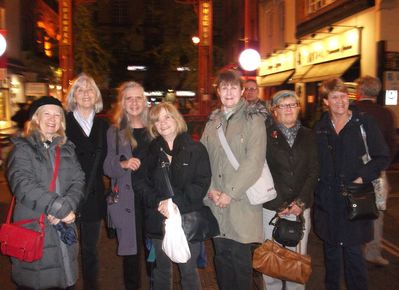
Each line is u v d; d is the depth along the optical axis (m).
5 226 3.29
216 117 4.11
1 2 22.50
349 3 15.45
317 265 5.73
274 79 23.83
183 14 31.05
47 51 31.58
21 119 13.10
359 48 14.80
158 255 3.96
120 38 39.94
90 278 4.30
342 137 4.02
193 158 3.78
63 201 3.34
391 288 4.87
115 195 4.27
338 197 4.05
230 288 4.15
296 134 4.07
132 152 4.23
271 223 4.06
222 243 4.08
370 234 4.11
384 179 4.62
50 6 32.38
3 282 5.20
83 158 4.17
